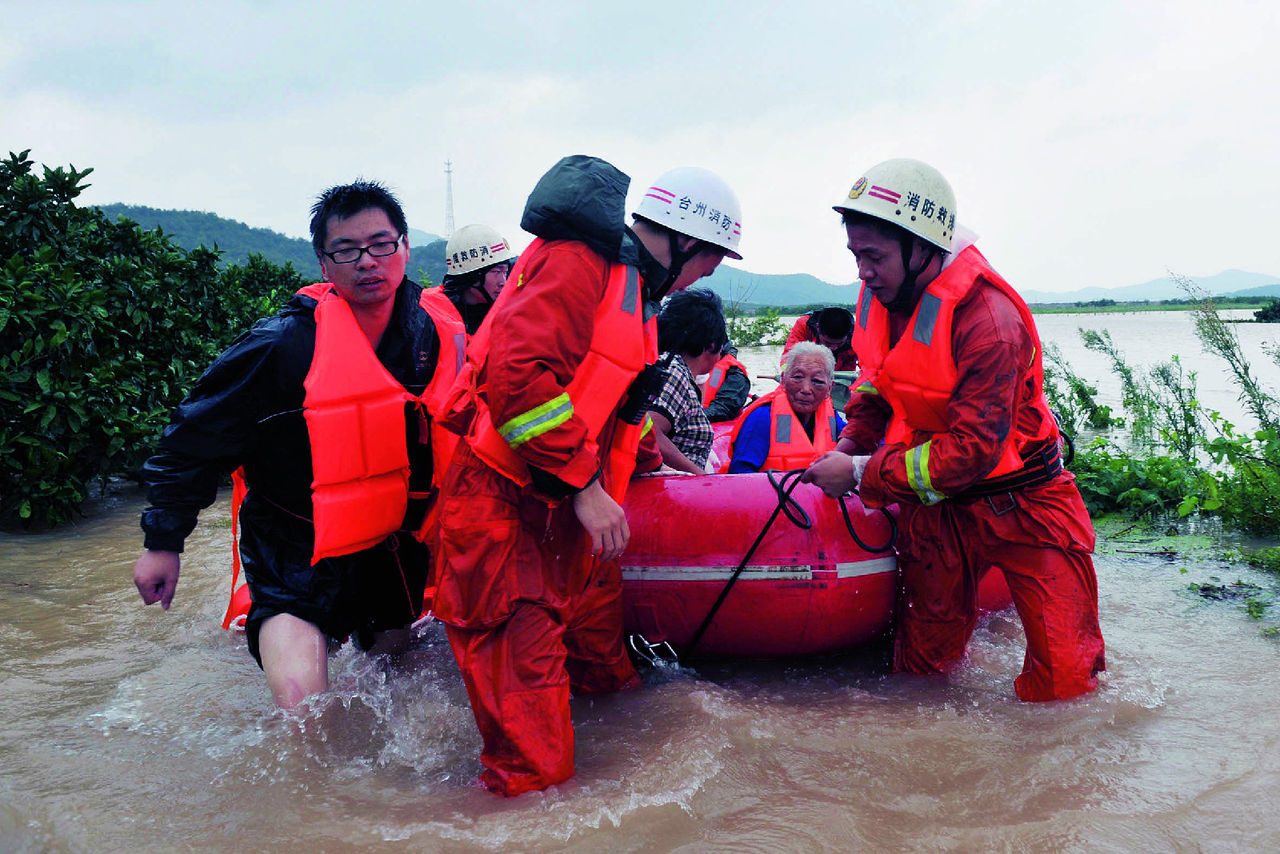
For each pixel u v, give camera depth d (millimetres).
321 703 2957
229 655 3682
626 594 3424
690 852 2244
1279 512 5582
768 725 2963
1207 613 4160
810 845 2275
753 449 4508
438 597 2643
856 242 3008
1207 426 8859
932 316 2967
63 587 4586
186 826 2379
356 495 3055
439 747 2867
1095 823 2355
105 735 2930
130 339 7395
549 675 2580
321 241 2965
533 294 2420
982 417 2883
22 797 2506
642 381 2770
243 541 3246
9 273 6094
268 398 3068
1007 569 3234
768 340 26406
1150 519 6082
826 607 3379
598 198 2473
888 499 3119
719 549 3373
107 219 7840
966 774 2648
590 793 2523
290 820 2410
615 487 2867
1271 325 30016
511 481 2604
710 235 2822
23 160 6895
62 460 5930
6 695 3250
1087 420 10031
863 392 3713
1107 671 3404
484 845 2281
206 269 8883
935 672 3457
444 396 3186
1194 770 2648
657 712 3127
